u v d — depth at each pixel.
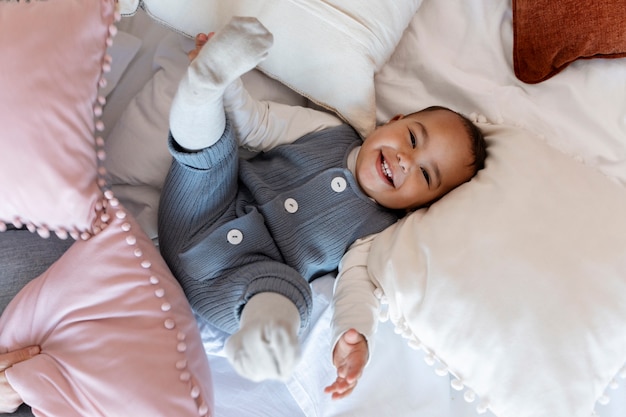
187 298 0.93
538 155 0.98
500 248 0.87
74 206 0.81
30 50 0.76
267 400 0.95
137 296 0.82
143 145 1.01
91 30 0.79
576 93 1.12
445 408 0.96
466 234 0.90
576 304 0.83
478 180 0.97
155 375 0.78
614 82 1.13
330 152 1.03
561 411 0.81
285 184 1.01
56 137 0.77
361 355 0.83
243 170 1.00
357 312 0.89
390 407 0.95
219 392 0.95
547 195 0.92
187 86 0.75
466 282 0.86
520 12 1.11
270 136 1.03
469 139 0.99
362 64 1.04
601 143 1.10
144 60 1.15
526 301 0.84
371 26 1.04
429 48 1.17
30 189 0.78
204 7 0.99
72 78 0.78
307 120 1.07
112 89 1.11
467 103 1.12
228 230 0.92
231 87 0.90
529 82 1.13
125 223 0.84
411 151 0.97
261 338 0.72
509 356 0.83
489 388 0.85
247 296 0.83
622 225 0.90
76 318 0.80
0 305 0.85
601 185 0.95
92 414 0.76
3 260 0.86
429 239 0.92
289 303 0.81
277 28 1.01
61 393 0.76
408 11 1.10
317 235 0.98
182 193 0.90
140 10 1.16
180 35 1.11
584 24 1.06
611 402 0.96
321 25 1.01
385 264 0.93
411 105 1.14
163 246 0.95
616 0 1.04
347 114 1.07
